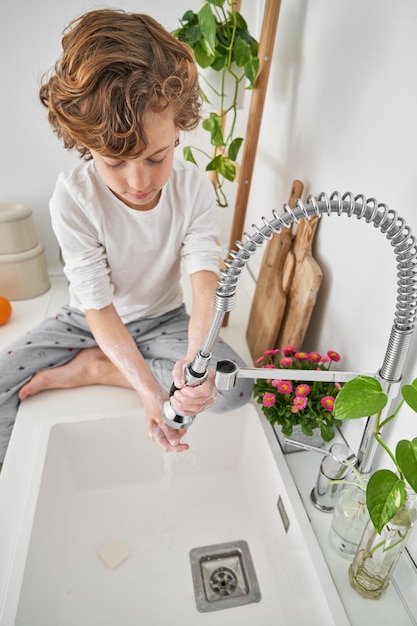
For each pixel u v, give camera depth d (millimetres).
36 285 1688
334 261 1035
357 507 778
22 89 1481
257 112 1201
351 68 905
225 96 1265
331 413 948
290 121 1239
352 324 972
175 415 723
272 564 946
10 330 1533
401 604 764
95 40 682
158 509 1073
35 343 1182
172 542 999
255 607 892
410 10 714
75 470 1093
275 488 956
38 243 1687
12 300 1680
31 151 1597
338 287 1025
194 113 840
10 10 1355
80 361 1188
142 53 691
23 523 813
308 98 1115
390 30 771
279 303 1173
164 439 942
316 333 1163
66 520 1013
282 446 1021
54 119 858
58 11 1385
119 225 1052
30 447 1005
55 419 1034
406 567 793
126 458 1114
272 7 1070
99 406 1129
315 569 782
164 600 897
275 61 1325
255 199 1613
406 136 746
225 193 1851
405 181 754
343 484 854
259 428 1045
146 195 810
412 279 576
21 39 1403
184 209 1082
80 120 690
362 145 883
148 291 1222
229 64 1167
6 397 1116
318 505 898
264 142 1476
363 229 904
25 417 1090
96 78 666
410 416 787
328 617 730
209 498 1107
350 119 922
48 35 1411
